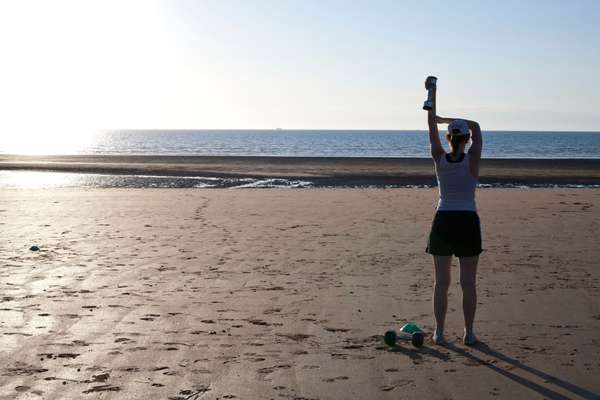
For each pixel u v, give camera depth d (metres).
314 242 11.30
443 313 5.54
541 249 10.58
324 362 5.02
